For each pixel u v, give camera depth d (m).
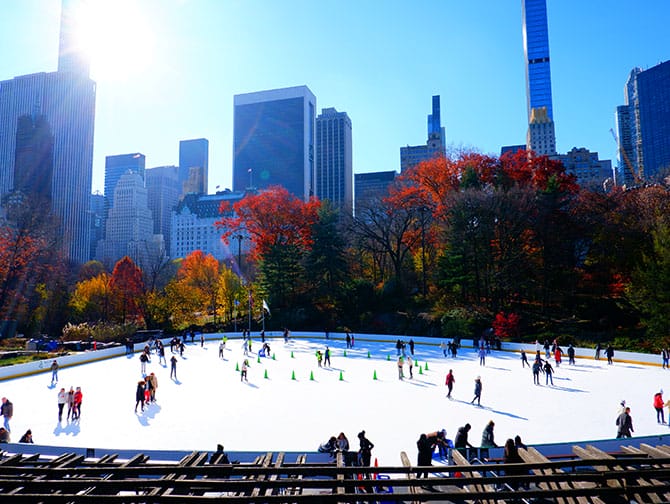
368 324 59.72
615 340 41.34
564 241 53.59
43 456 14.66
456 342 40.16
